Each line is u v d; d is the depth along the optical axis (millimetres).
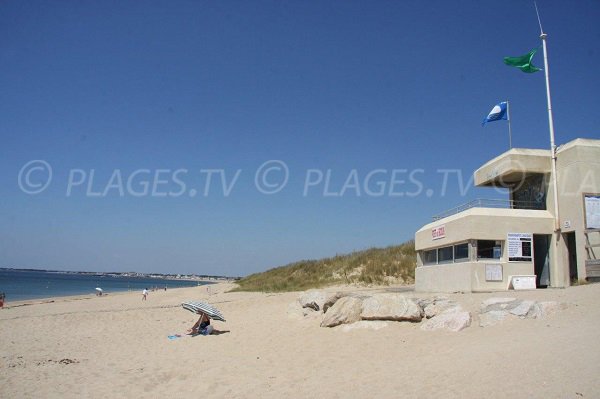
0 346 16391
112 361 13508
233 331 17047
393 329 13438
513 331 11211
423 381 8453
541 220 20641
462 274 20188
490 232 20000
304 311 17891
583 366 7637
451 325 12484
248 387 9875
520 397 6902
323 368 10883
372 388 8609
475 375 8211
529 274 20000
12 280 129000
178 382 10844
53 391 10430
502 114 23094
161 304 33812
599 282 18281
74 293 69625
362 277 35500
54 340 17609
